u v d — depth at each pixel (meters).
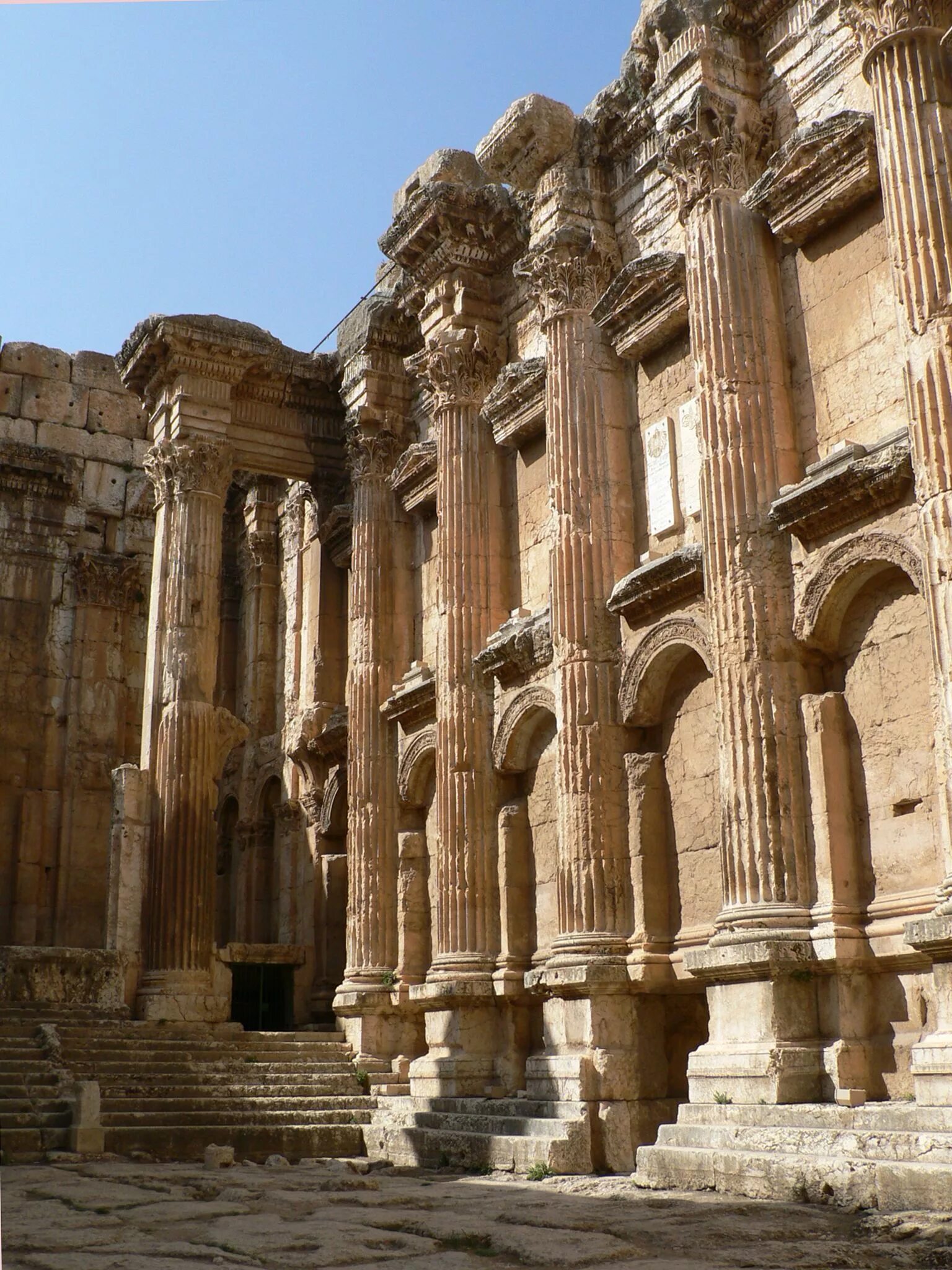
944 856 14.21
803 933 16.25
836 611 17.23
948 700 14.30
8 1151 19.42
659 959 19.61
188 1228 11.99
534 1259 10.03
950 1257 9.69
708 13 20.27
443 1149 19.92
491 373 26.45
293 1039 26.78
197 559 29.75
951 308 15.13
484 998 23.09
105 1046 24.69
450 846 24.19
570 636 21.41
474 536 25.52
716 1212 12.41
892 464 16.14
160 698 29.23
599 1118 18.83
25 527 38.03
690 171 19.83
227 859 37.34
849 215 18.28
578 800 20.69
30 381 39.06
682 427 21.17
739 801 17.22
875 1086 15.64
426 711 27.09
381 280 32.25
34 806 36.53
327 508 32.56
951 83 16.05
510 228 26.34
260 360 30.95
